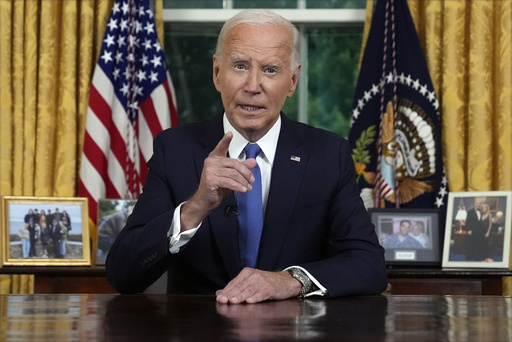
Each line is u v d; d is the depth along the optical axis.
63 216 3.81
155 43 4.36
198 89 4.69
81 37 4.36
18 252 3.71
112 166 4.27
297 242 2.27
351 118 4.40
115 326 1.33
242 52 2.21
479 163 4.19
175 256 2.09
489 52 4.24
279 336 1.21
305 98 4.69
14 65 4.33
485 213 3.81
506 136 4.19
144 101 4.34
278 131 2.36
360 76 4.30
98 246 3.82
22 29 4.34
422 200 4.16
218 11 4.66
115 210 3.87
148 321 1.40
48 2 4.34
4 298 1.86
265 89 2.21
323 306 1.72
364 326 1.34
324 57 4.70
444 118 4.24
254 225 2.24
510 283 4.16
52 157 4.33
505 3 4.22
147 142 4.32
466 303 1.79
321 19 4.65
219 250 2.21
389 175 4.15
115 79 4.31
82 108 4.35
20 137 4.31
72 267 3.71
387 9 4.27
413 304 1.77
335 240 2.28
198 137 2.37
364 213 2.32
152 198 2.28
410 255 3.82
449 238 3.84
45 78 4.32
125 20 4.32
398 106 4.26
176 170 2.31
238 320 1.42
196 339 1.17
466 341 1.17
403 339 1.18
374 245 2.24
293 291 1.93
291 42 2.28
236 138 2.33
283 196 2.27
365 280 2.06
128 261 2.10
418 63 4.23
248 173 1.91
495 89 4.25
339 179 2.34
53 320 1.41
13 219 3.74
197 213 2.00
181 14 4.65
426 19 4.31
